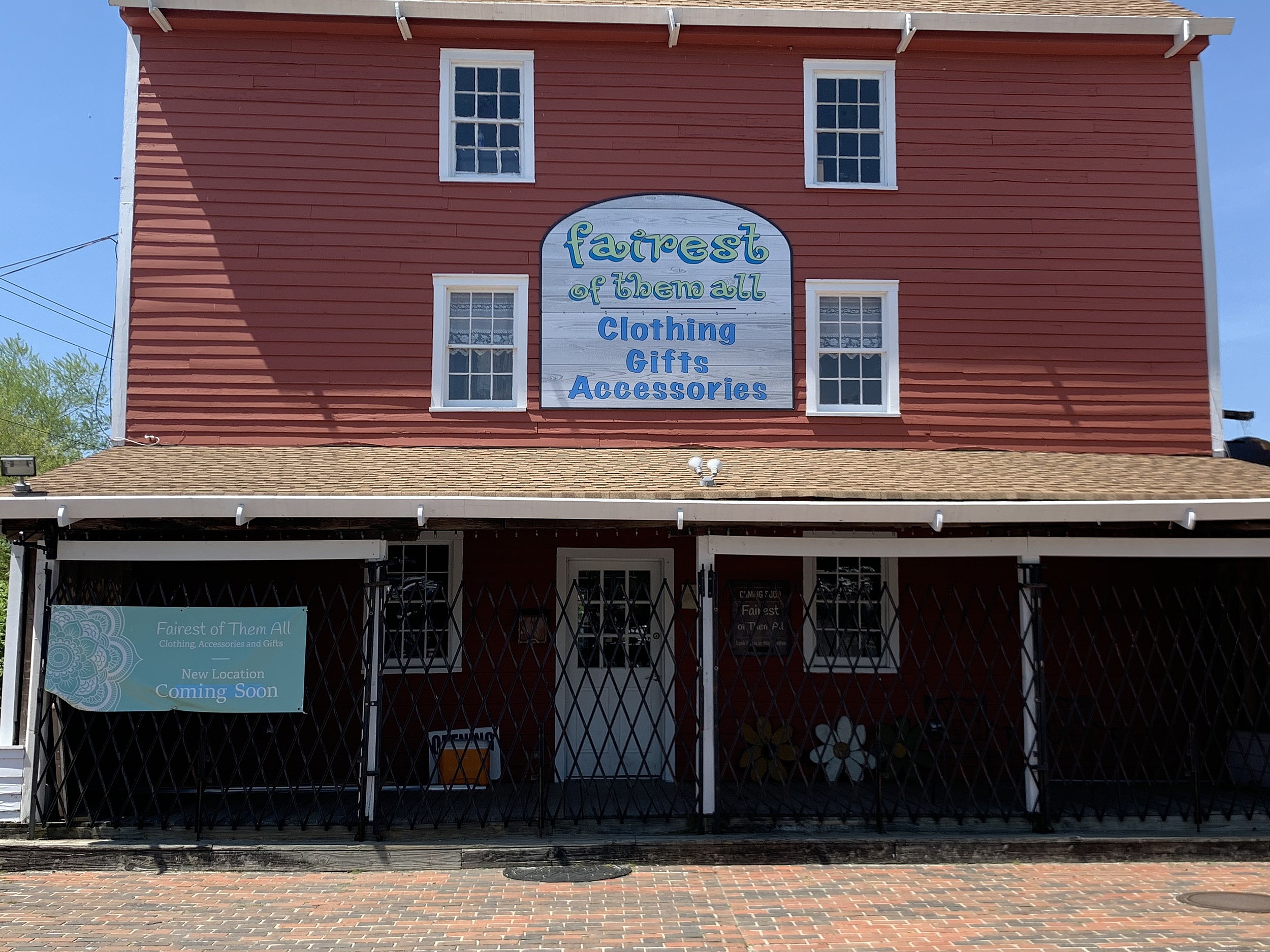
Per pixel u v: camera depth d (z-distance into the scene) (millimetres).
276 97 11992
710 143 12336
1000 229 12422
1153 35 12578
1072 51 12586
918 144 12484
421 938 6980
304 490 9414
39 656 9156
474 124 12320
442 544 12023
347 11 11922
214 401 11570
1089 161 12570
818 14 12266
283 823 9219
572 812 9758
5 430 30250
